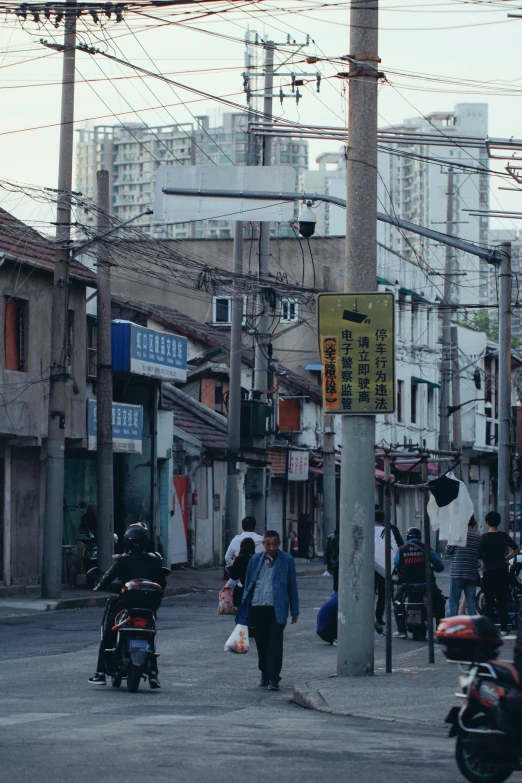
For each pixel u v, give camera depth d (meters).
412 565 19.39
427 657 16.16
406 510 63.41
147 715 10.91
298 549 50.91
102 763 8.18
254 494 39.62
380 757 8.79
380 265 56.28
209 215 20.91
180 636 19.77
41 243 27.69
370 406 13.91
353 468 14.05
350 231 14.20
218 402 46.22
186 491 39.34
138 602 12.91
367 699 12.09
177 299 54.19
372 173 14.23
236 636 16.91
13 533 28.55
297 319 53.41
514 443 27.77
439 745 9.47
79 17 19.48
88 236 27.23
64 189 25.97
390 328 13.93
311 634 20.67
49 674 14.55
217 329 53.19
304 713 11.71
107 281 28.66
